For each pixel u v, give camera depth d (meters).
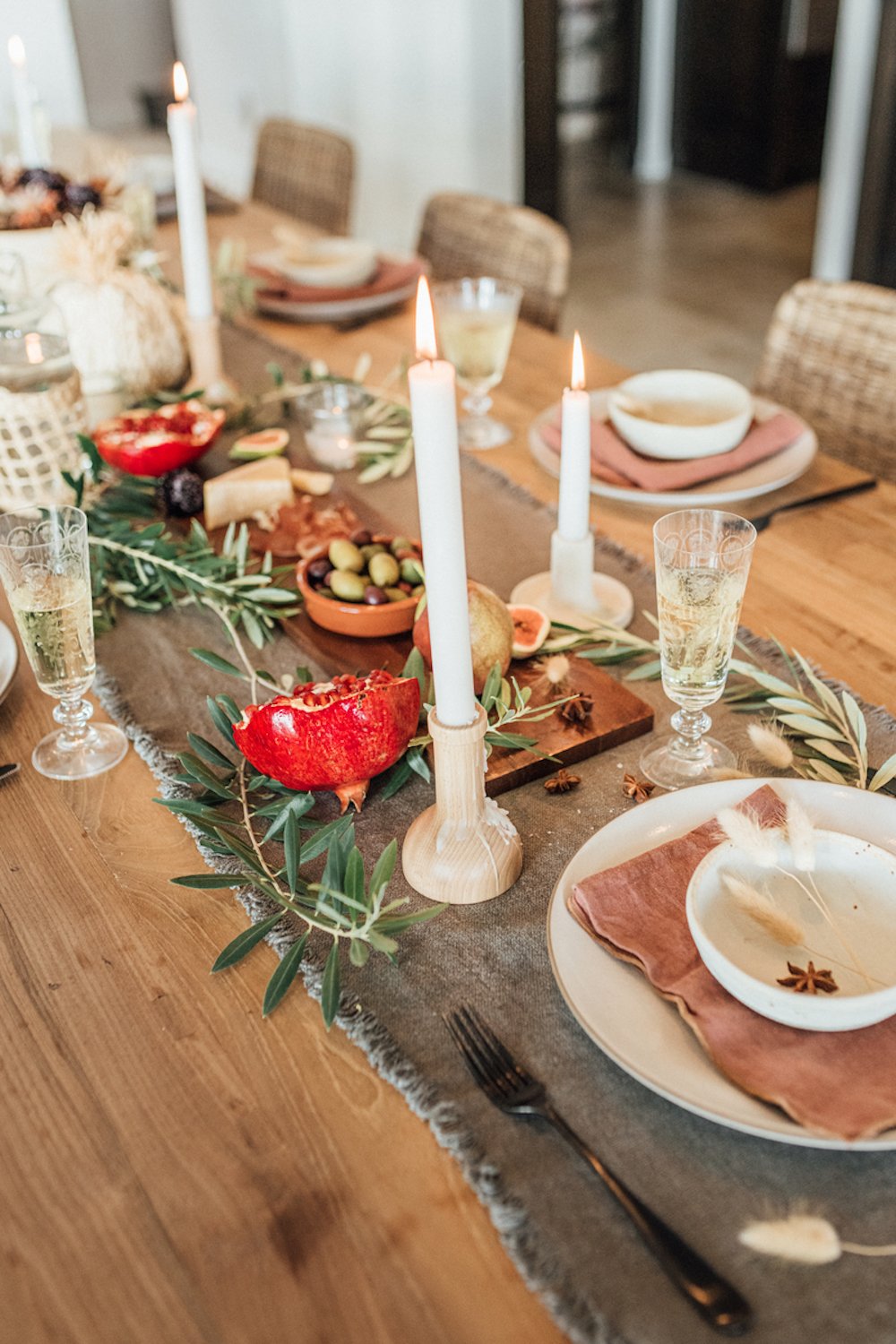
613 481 1.23
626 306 4.26
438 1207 0.58
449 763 0.73
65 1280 0.56
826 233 3.86
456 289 1.40
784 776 0.85
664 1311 0.52
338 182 2.51
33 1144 0.62
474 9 4.01
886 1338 0.51
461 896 0.75
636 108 5.69
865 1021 0.60
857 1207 0.56
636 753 0.89
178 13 4.93
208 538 1.19
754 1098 0.58
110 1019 0.69
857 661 0.98
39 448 1.21
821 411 1.60
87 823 0.85
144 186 1.97
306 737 0.76
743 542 0.80
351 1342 0.53
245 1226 0.58
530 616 0.98
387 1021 0.67
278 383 1.46
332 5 4.38
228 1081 0.65
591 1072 0.64
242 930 0.75
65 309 1.38
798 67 5.11
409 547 1.04
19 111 2.02
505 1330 0.53
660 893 0.70
